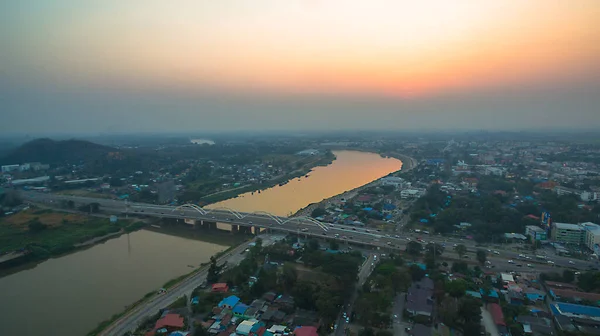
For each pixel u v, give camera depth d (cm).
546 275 10338
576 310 8319
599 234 12625
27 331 8362
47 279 11475
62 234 16138
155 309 9025
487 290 9331
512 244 13650
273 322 8231
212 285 10294
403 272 10375
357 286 10044
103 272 11944
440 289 9306
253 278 10525
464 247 12206
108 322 8575
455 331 7850
